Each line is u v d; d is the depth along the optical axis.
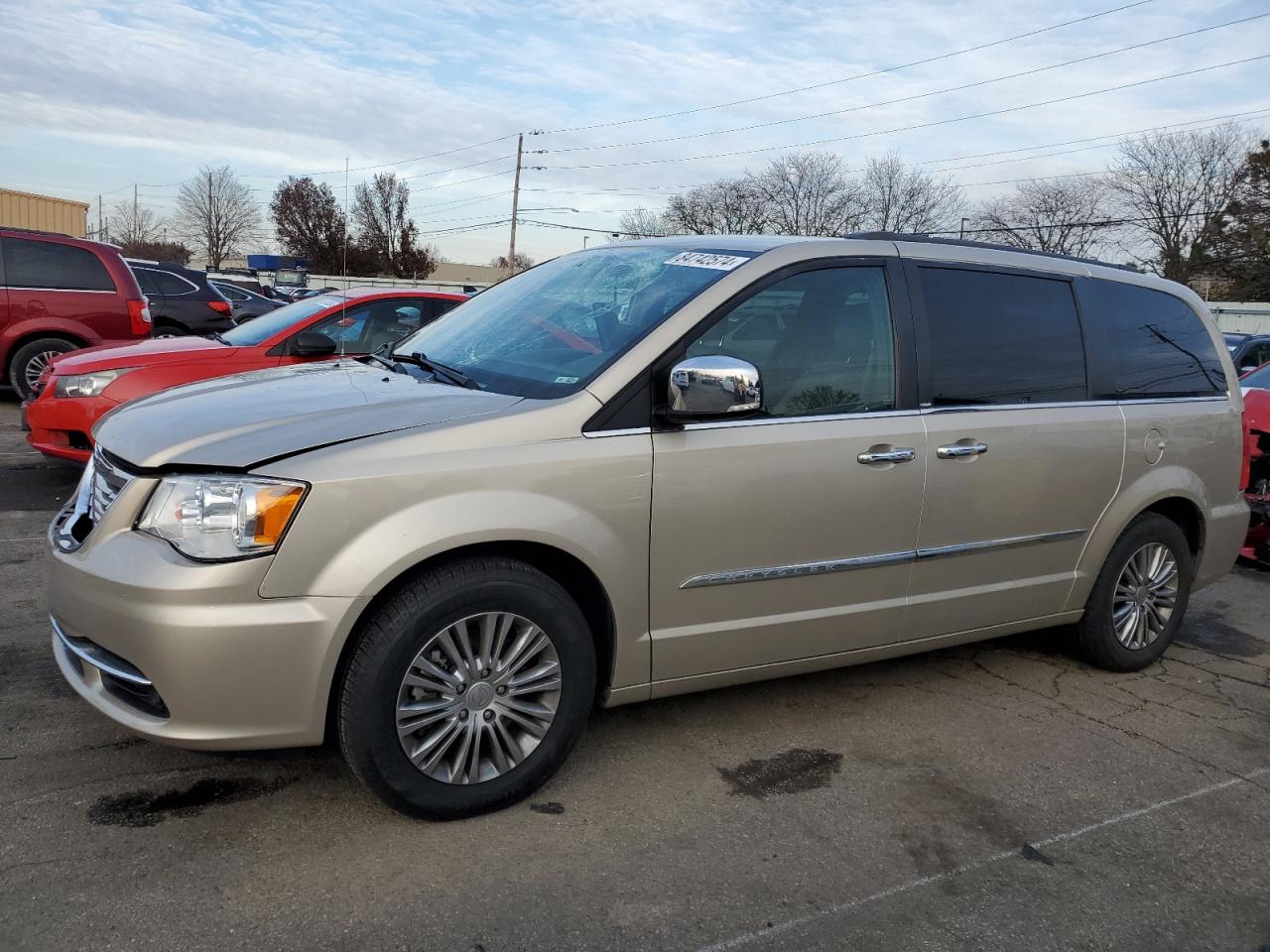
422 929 2.55
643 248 4.10
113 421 3.29
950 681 4.52
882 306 3.80
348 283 47.66
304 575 2.71
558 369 3.35
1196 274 50.16
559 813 3.17
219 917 2.55
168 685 2.68
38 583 5.02
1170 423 4.62
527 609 3.04
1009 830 3.24
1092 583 4.52
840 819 3.24
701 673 3.48
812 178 53.41
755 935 2.62
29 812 2.96
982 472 3.94
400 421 2.97
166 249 79.31
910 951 2.60
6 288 9.83
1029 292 4.26
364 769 2.88
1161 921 2.80
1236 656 5.14
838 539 3.61
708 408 3.09
